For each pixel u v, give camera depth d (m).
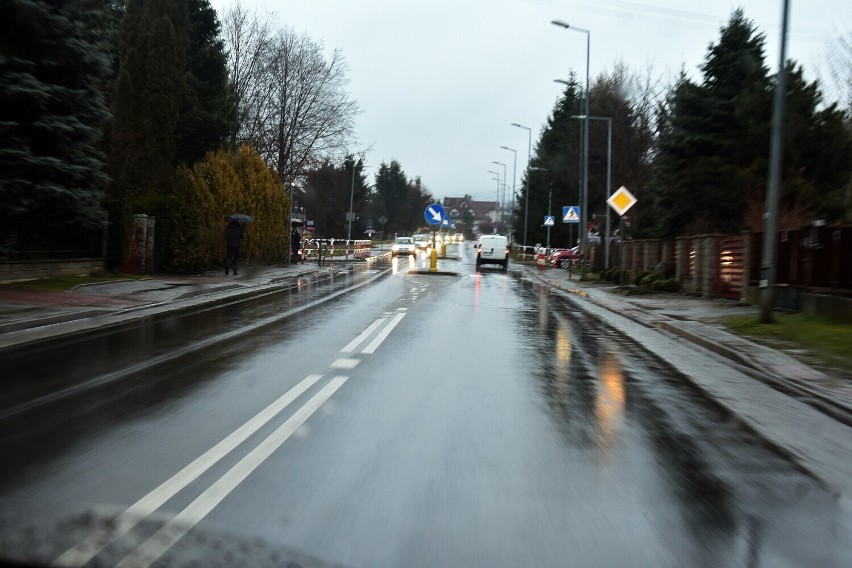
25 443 5.84
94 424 6.45
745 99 27.92
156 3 30.91
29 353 10.33
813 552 4.13
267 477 5.11
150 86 30.45
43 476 5.03
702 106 29.83
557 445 6.14
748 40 30.48
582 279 32.16
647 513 4.66
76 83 19.53
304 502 4.65
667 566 3.91
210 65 38.16
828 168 27.08
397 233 121.19
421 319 15.41
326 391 7.99
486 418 6.97
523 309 18.62
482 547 4.07
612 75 52.62
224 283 23.98
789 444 6.49
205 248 27.58
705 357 11.56
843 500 5.03
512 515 4.55
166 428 6.35
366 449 5.85
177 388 8.03
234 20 46.97
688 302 21.27
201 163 30.19
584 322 16.12
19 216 18.95
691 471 5.57
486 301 20.66
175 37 30.95
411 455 5.72
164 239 26.05
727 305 20.05
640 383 9.14
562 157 55.84
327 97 48.38
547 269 46.19
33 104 17.69
